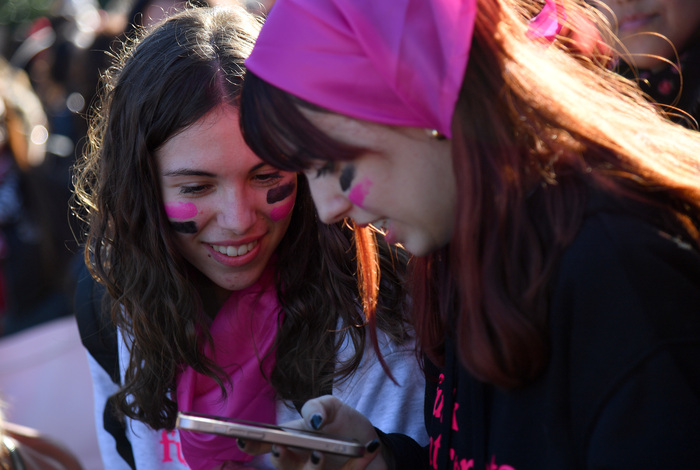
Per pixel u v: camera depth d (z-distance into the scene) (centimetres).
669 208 99
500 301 99
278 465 124
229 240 144
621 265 94
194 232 144
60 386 298
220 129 134
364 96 100
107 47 404
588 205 98
